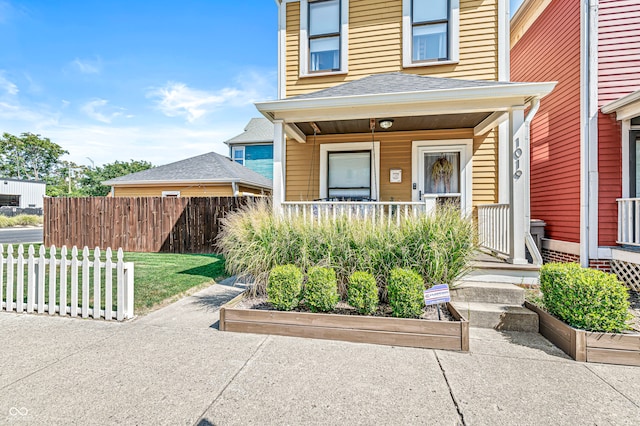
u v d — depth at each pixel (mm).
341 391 2396
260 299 4324
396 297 3455
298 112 5434
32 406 2184
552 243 7199
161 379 2547
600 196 5887
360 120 6215
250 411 2160
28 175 52750
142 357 2924
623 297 2953
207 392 2375
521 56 9016
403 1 7211
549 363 2861
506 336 3494
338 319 3359
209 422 2049
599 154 5906
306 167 7652
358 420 2070
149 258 8164
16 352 2998
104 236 9703
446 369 2732
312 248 4266
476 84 5141
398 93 4883
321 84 7707
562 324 3135
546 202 7562
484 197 6766
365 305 3541
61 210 9938
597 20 5949
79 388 2406
